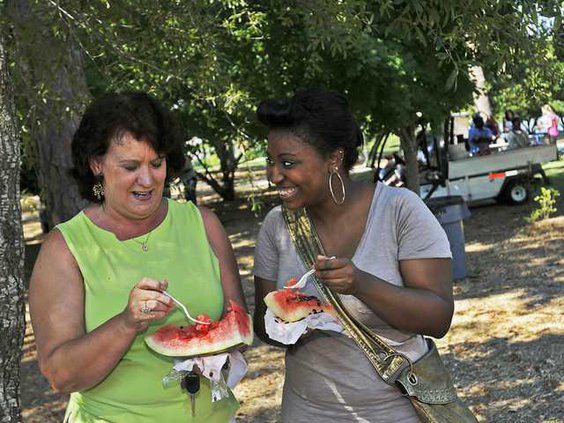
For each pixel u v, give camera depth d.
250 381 7.27
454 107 12.77
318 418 2.86
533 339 7.63
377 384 2.78
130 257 2.65
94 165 2.59
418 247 2.74
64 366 2.42
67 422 2.71
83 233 2.64
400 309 2.61
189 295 2.68
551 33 4.61
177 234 2.75
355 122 2.78
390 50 11.60
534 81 5.01
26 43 5.90
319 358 2.81
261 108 2.69
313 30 6.10
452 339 7.88
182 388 2.63
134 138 2.50
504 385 6.61
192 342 2.49
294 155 2.65
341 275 2.49
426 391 2.77
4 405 2.98
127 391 2.61
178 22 6.26
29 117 5.79
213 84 6.33
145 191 2.55
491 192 16.22
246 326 2.59
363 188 2.83
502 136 20.62
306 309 2.71
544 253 11.55
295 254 2.87
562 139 27.98
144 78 6.23
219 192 22.45
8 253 2.97
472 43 4.90
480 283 10.11
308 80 11.75
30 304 2.60
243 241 15.79
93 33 6.02
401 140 13.96
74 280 2.58
